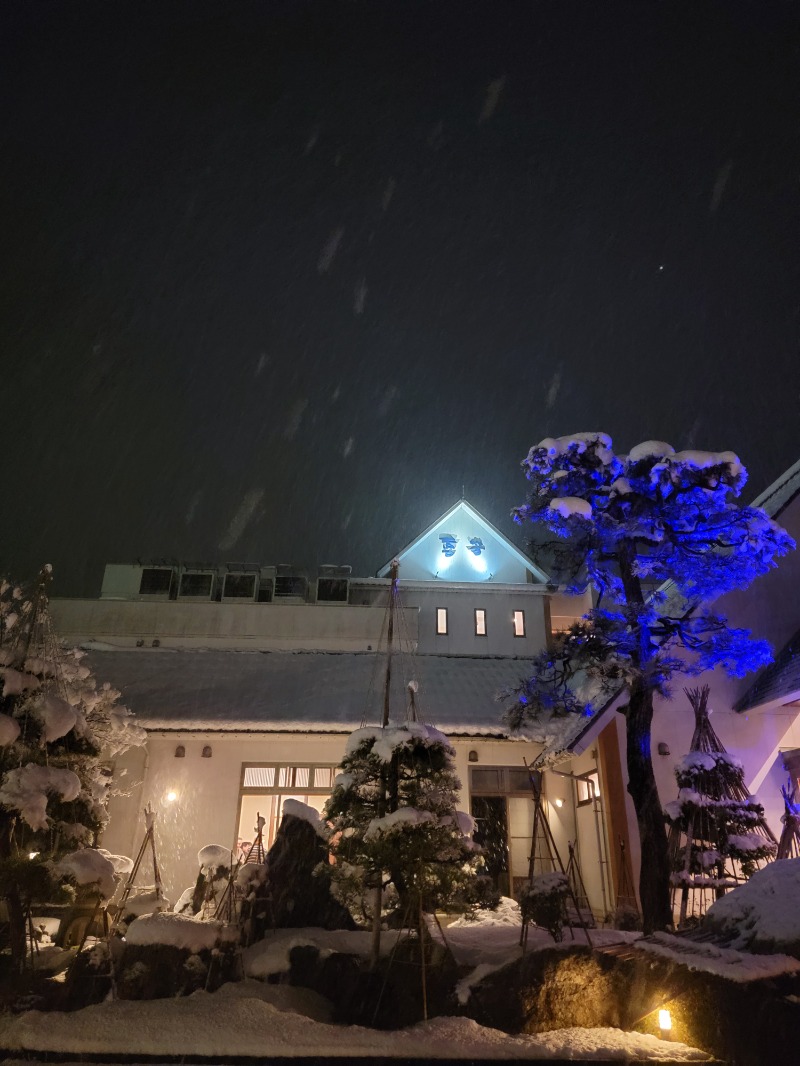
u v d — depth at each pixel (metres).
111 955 8.48
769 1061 6.53
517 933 10.15
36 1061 6.86
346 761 9.52
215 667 20.62
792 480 18.19
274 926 10.09
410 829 8.41
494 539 29.30
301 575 28.27
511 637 27.05
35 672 9.79
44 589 11.25
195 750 16.97
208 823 16.31
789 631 15.82
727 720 14.70
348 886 8.84
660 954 8.09
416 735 9.25
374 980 8.20
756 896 8.45
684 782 11.91
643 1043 7.34
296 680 19.78
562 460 12.25
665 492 11.59
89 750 10.00
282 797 17.00
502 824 16.92
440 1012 7.86
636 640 11.67
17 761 9.05
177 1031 7.12
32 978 8.46
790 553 16.41
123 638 25.39
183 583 28.00
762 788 14.16
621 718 14.82
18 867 8.33
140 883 15.59
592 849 15.66
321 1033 7.20
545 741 16.98
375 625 25.62
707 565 11.82
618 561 12.44
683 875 10.84
